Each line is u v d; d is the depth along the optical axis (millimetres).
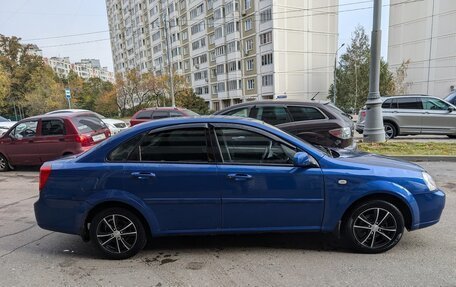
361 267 3441
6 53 63844
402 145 10195
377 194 3613
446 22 41094
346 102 49344
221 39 54469
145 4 82625
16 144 9273
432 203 3670
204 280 3293
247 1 49031
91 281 3355
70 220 3736
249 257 3744
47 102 50312
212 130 3707
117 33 103562
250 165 3629
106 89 72500
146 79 51500
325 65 49406
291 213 3639
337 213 3611
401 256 3654
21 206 6164
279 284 3178
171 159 3678
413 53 45312
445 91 41812
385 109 12383
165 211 3658
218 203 3623
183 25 66750
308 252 3822
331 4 48531
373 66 10492
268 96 47719
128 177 3629
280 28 45500
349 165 3650
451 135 12672
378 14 10164
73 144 8828
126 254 3771
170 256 3832
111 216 3729
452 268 3379
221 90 56312
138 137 3732
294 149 3686
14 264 3787
